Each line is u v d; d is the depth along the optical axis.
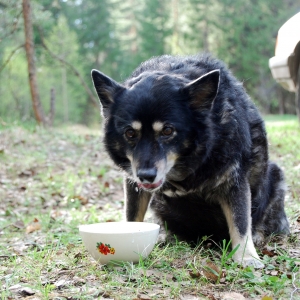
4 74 8.27
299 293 1.09
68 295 1.08
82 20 15.52
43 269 1.25
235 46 13.45
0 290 1.13
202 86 1.26
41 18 5.16
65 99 11.70
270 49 13.46
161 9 14.71
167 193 1.39
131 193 1.43
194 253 1.34
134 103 1.25
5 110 8.66
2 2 4.85
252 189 1.44
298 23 2.76
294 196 1.92
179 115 1.25
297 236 1.50
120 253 1.21
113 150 1.34
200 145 1.29
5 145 3.23
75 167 2.90
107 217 1.85
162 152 1.25
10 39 6.52
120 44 15.31
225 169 1.31
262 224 1.52
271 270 1.24
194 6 12.93
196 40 13.27
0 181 2.54
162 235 1.51
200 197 1.37
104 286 1.12
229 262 1.28
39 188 2.45
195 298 1.06
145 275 1.15
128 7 15.72
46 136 3.74
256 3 13.73
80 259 1.31
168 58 1.44
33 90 4.68
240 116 1.34
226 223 1.41
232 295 1.07
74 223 1.79
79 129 5.46
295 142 3.07
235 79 1.43
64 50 10.18
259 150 1.42
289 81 2.88
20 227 1.81
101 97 1.33
